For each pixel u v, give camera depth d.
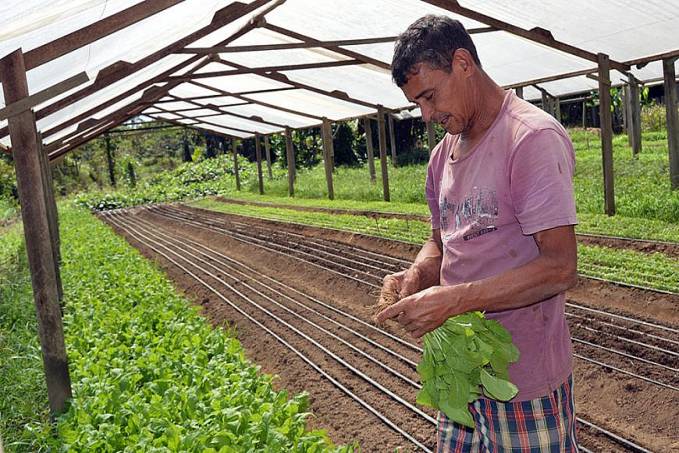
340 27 11.15
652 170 16.08
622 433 5.18
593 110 36.22
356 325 8.55
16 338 7.70
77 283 10.87
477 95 2.56
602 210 12.61
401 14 10.31
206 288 11.79
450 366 2.60
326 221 17.41
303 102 20.44
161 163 57.44
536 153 2.37
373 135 39.62
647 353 6.35
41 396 6.08
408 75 2.53
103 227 22.31
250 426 4.50
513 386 2.48
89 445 4.41
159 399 4.94
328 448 4.57
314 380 6.97
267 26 11.03
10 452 4.78
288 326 8.85
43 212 5.19
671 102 12.68
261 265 13.61
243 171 41.16
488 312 2.66
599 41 10.53
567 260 2.37
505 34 10.66
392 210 17.48
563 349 2.64
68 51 5.45
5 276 12.24
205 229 20.47
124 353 6.61
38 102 5.05
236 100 21.50
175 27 8.55
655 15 8.98
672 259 8.78
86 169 50.81
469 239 2.65
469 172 2.64
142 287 9.80
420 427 5.64
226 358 6.30
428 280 3.10
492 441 2.68
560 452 2.61
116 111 15.75
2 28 5.02
